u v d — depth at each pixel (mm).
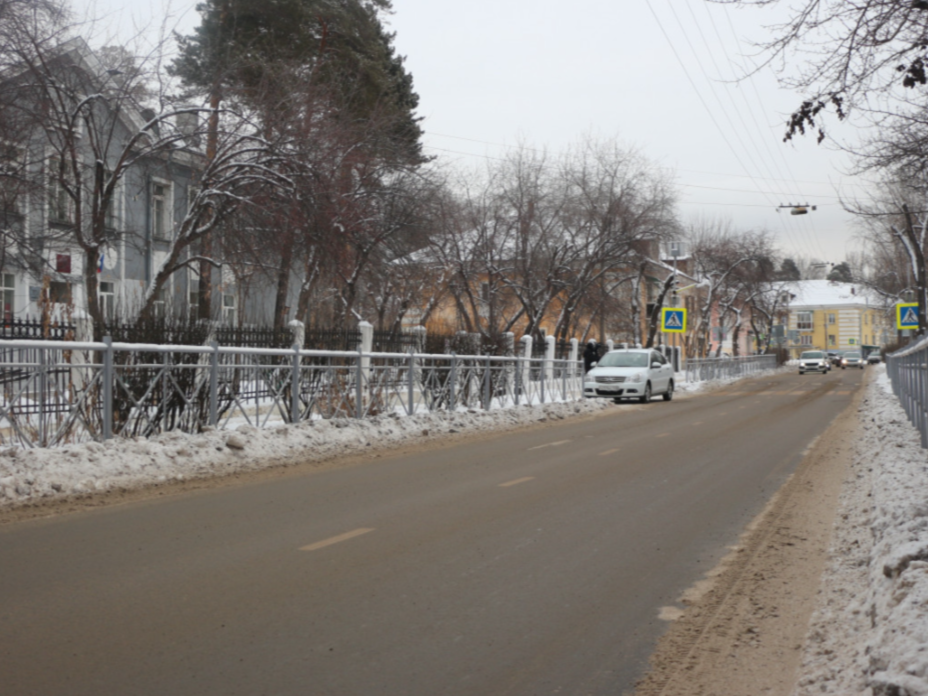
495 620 5484
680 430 19719
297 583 6273
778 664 4730
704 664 4738
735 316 77250
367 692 4262
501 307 45938
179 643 4941
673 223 43750
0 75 18281
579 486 11141
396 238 30656
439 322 37281
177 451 12219
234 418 14977
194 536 7867
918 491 8617
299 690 4266
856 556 7105
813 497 10328
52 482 10125
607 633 5262
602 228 42312
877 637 4391
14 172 19266
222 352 14453
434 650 4902
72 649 4820
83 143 24266
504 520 8797
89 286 19859
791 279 85438
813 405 28969
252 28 28359
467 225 40469
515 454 14844
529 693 4305
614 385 30688
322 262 25422
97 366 12195
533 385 26953
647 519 8930
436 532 8164
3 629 5164
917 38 8070
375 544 7613
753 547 7641
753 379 58188
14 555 7066
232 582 6277
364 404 18375
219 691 4234
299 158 22438
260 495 10242
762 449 15648
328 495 10273
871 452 14078
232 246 23141
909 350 17609
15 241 20484
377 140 29094
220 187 21344
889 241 47031
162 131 22547
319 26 29734
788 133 8516
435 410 20844
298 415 16203
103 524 8398
